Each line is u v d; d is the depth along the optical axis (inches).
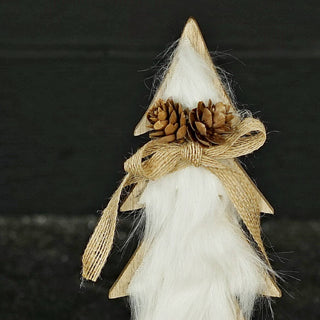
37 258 37.8
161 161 29.5
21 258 37.8
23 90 36.8
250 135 30.7
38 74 36.6
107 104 36.6
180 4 35.3
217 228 29.9
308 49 35.9
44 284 37.5
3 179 37.5
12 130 37.1
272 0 35.5
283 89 36.1
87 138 37.0
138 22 35.7
